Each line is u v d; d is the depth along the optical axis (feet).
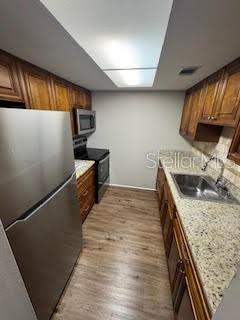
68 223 5.14
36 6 2.42
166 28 2.99
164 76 6.35
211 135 6.60
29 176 3.30
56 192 4.39
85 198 7.99
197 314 2.51
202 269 2.58
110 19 2.77
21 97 4.73
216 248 3.00
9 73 4.28
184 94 9.64
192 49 3.81
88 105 10.18
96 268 5.78
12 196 2.90
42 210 3.75
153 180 11.64
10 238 2.89
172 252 4.93
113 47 3.91
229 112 4.21
